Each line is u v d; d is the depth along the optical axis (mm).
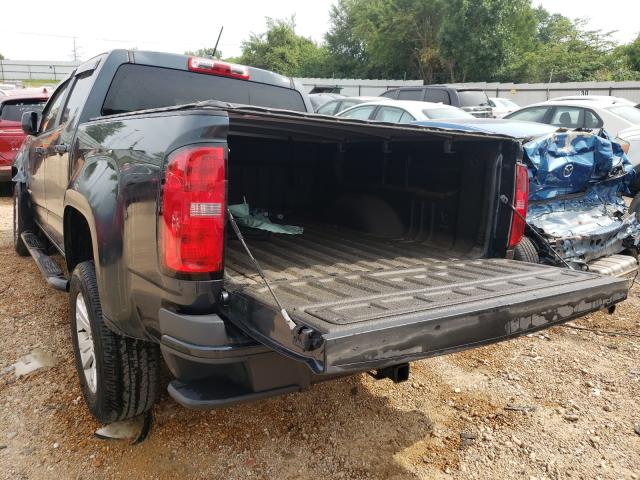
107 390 2545
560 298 2312
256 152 4297
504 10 34094
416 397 3244
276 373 2037
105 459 2590
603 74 38094
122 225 2291
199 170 1998
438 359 3740
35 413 2938
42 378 3283
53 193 3811
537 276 2701
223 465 2578
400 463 2643
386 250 3369
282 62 52719
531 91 27859
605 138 5250
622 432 2934
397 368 2240
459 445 2799
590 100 9734
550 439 2863
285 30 54406
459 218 3334
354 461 2645
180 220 2006
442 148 3377
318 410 3066
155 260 2111
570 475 2590
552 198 4871
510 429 2943
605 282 2533
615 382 3459
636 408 3166
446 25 35219
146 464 2562
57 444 2691
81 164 2947
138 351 2537
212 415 2957
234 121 2916
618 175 5266
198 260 2023
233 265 2850
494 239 3176
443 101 13320
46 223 4410
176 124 2088
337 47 48438
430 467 2623
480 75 36188
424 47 39344
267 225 3777
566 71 37812
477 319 2045
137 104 3564
